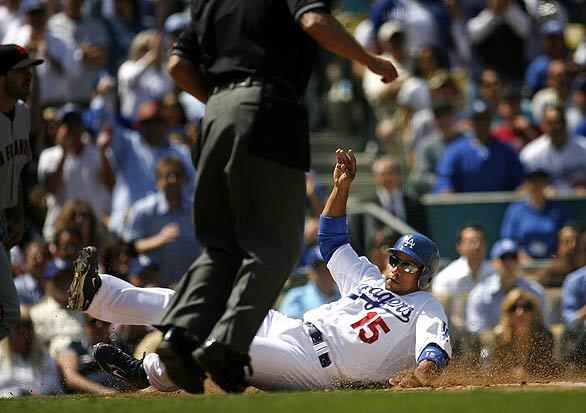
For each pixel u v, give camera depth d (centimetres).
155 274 3141
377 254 3556
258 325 1525
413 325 2048
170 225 3422
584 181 4012
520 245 3803
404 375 2011
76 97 4156
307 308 3291
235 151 1540
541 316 3023
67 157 3675
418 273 2075
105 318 1962
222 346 1498
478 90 4312
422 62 4319
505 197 3859
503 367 2648
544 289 3597
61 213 3178
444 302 3375
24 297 2986
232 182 1550
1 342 2788
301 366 2022
